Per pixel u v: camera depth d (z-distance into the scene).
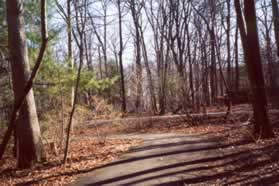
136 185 7.26
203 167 8.23
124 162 9.38
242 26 11.34
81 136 15.38
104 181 7.77
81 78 10.86
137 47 31.03
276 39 20.62
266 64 30.00
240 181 7.04
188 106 23.16
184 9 29.05
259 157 8.58
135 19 30.98
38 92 11.12
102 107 15.05
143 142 12.87
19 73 9.66
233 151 9.53
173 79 23.94
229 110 17.67
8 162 11.05
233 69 35.81
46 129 11.58
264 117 10.88
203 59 33.44
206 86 27.52
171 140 12.63
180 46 28.28
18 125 10.01
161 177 7.67
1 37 11.61
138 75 25.48
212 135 13.02
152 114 23.28
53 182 8.21
